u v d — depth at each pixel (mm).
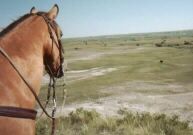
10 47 3182
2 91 2889
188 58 51688
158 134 10555
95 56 70500
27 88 3166
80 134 10453
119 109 19047
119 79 31984
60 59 3836
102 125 11516
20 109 2947
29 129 3033
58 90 26344
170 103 20859
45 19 3621
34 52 3350
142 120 12625
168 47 89625
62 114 16703
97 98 22547
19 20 3490
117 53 77062
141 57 60594
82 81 31625
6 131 2775
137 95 23516
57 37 3738
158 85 28062
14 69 3090
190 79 30984
